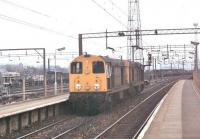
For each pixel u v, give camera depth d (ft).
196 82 214.69
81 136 65.31
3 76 171.22
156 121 70.44
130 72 144.77
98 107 102.89
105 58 105.09
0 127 70.95
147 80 262.26
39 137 65.62
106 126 77.36
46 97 118.11
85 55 103.19
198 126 63.77
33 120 86.02
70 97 103.19
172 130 59.57
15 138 66.39
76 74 103.30
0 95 123.95
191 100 121.08
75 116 98.53
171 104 106.93
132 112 103.24
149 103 130.31
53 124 82.48
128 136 63.36
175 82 311.47
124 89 130.93
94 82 102.53
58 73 233.14
